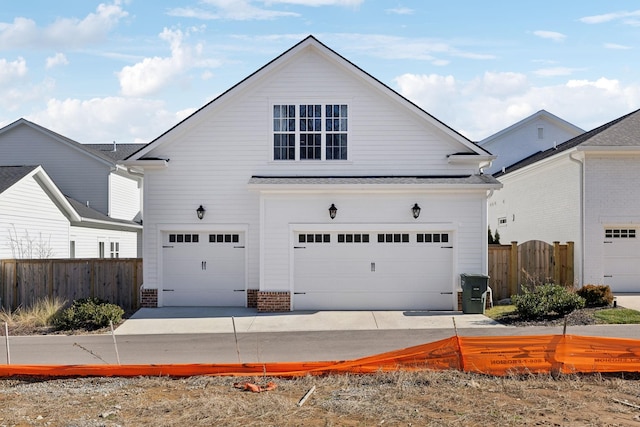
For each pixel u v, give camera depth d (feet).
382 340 46.19
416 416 26.48
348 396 29.55
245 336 48.57
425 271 60.75
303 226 60.13
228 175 63.57
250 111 63.87
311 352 41.96
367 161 63.87
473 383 31.40
